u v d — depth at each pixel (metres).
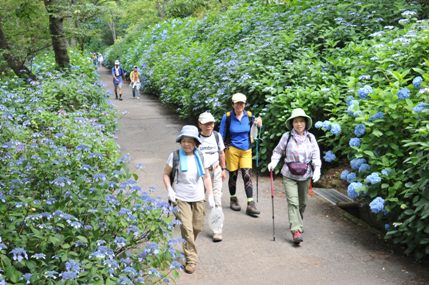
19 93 9.93
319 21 11.48
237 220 6.65
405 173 5.50
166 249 4.02
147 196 4.37
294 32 11.27
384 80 7.55
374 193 5.59
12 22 13.17
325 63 9.86
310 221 6.55
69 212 4.04
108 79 33.81
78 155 5.30
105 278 3.53
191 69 15.23
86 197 4.14
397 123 5.87
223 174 6.30
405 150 5.80
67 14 13.37
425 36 7.78
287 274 4.99
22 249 3.15
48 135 7.56
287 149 5.86
